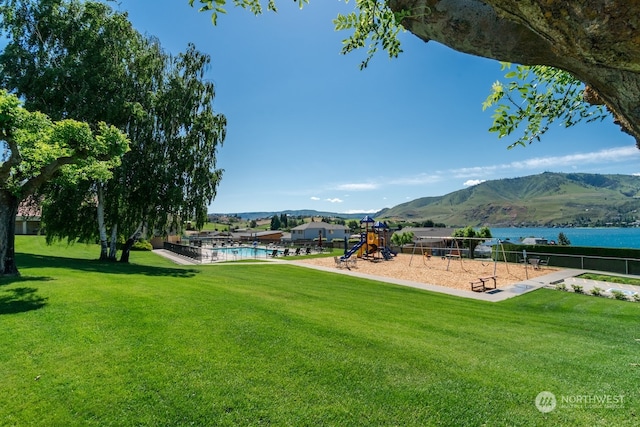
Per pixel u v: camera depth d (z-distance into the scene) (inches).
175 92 664.4
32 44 568.7
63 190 555.5
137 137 626.8
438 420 131.3
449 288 542.3
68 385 142.9
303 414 132.1
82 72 550.9
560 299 457.4
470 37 60.2
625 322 332.5
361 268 803.4
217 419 126.9
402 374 169.0
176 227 696.4
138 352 176.9
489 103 125.6
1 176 325.4
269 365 171.2
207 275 522.9
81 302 255.9
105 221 655.1
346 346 201.3
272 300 318.7
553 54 54.0
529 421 132.4
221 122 735.7
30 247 891.4
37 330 196.9
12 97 285.9
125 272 466.0
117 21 602.5
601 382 170.9
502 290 526.0
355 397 145.7
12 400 130.7
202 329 216.2
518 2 43.5
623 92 49.3
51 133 314.7
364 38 119.7
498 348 221.9
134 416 126.3
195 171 684.1
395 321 278.1
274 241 2159.2
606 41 40.8
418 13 63.4
